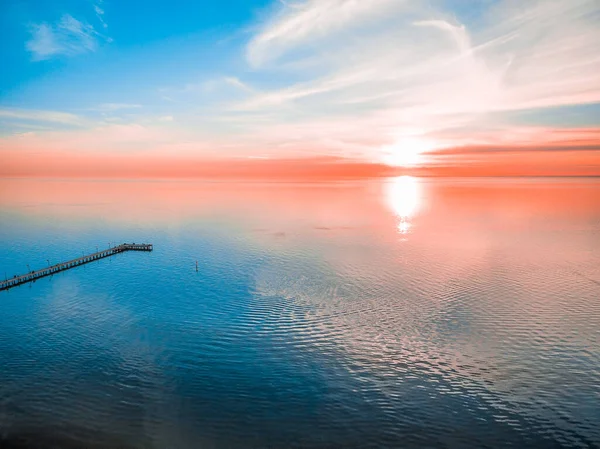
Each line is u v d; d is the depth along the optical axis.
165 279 81.94
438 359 46.72
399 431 34.97
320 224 155.12
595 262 89.31
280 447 33.16
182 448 32.97
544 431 34.66
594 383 41.41
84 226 155.50
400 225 149.88
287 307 63.84
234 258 98.75
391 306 63.53
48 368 45.47
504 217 167.00
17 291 75.88
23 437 34.09
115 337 53.75
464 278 78.31
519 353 47.78
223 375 43.88
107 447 33.03
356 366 45.47
